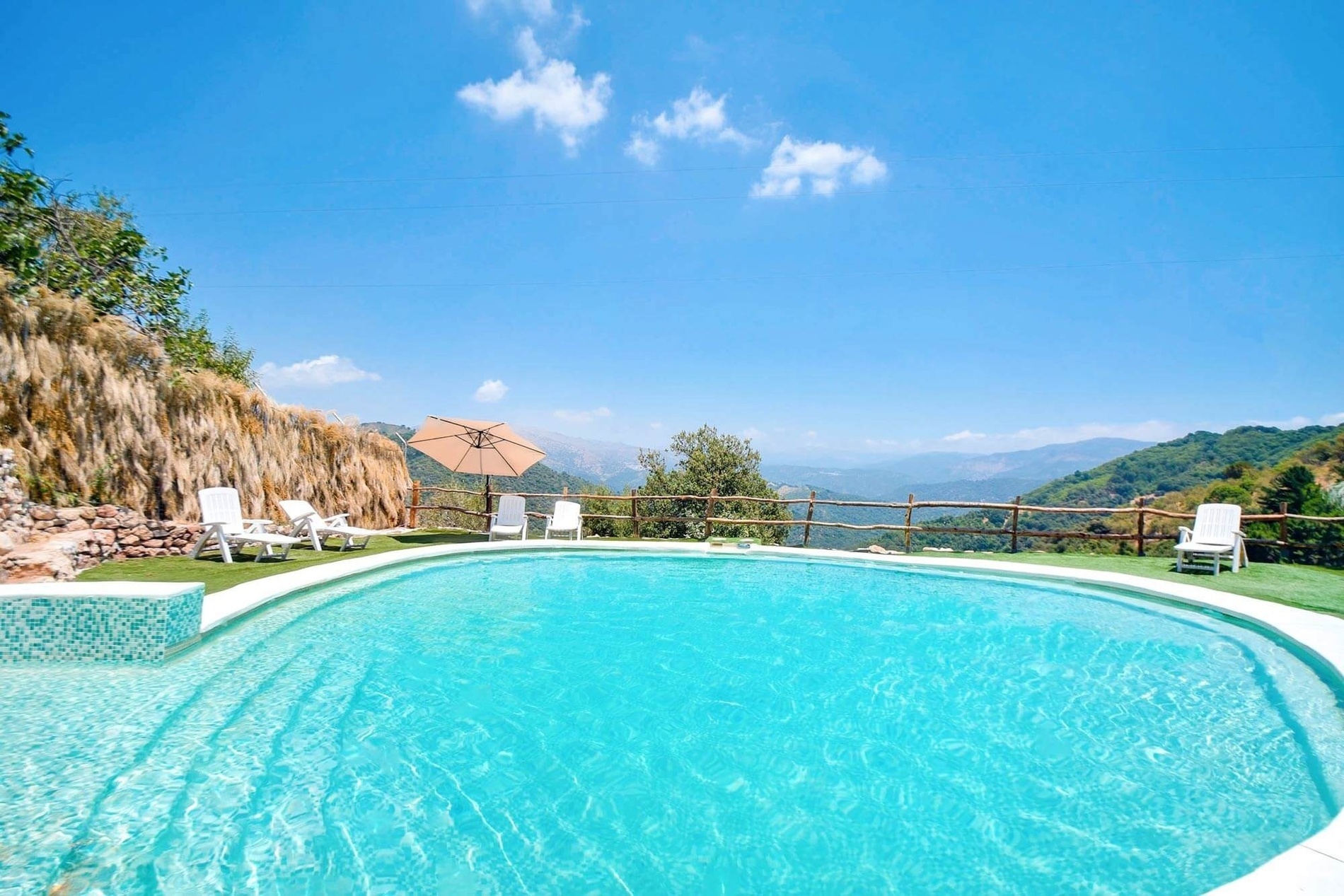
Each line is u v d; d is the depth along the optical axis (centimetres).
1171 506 2230
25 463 668
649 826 285
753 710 417
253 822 272
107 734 337
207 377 893
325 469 1096
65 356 721
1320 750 352
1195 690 452
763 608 685
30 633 431
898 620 638
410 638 543
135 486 775
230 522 775
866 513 11762
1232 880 248
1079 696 443
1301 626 520
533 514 1155
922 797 312
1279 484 1395
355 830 271
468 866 252
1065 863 261
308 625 568
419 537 1131
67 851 245
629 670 486
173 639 446
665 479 1794
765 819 293
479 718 394
